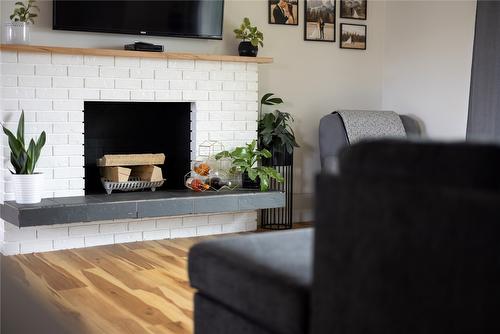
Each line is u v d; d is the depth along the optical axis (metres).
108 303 3.35
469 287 1.36
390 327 1.52
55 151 4.68
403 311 1.49
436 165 1.46
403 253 1.49
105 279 3.83
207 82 5.19
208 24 5.30
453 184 1.43
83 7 4.84
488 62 5.17
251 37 5.36
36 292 3.47
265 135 5.39
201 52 5.41
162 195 4.88
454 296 1.39
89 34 4.98
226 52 5.52
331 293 1.67
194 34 5.26
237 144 5.35
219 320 2.07
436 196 1.42
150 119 5.41
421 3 5.86
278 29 5.74
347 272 1.62
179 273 3.98
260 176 5.15
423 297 1.45
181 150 5.41
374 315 1.55
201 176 5.18
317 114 5.99
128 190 5.17
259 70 5.68
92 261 4.31
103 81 4.80
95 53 4.70
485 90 5.20
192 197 4.86
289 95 5.84
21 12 4.57
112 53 4.75
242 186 5.39
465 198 1.37
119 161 4.98
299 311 1.76
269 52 5.71
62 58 4.65
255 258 2.02
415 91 5.96
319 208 1.70
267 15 5.68
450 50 5.61
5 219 4.45
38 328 2.33
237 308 1.98
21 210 4.23
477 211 1.35
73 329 2.88
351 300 1.61
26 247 4.59
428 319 1.44
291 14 5.79
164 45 5.26
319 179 1.70
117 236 4.93
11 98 4.52
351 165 1.62
